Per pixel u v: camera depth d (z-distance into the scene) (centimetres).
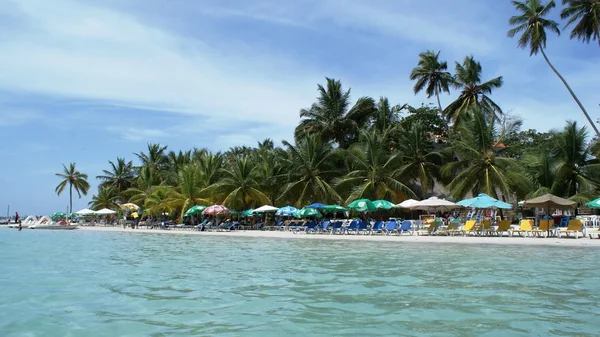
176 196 4728
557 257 1422
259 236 2820
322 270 1173
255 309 706
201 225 3888
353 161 3875
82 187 7650
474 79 4453
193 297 808
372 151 3722
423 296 800
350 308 708
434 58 4628
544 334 552
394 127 4222
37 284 965
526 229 2183
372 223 2964
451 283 939
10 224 6544
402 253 1620
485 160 3244
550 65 3625
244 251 1820
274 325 608
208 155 4966
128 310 706
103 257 1600
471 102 4481
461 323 609
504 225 2264
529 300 757
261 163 4603
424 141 3997
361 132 4075
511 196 3388
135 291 873
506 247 1764
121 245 2261
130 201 5925
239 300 779
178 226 4366
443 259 1399
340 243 2188
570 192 3175
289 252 1741
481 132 3300
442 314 662
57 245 2284
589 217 2644
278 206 4328
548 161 3228
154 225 4631
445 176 3778
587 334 552
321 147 4075
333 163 4206
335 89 4578
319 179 3916
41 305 746
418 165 3891
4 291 878
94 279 1039
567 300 755
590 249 1648
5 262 1430
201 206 4072
